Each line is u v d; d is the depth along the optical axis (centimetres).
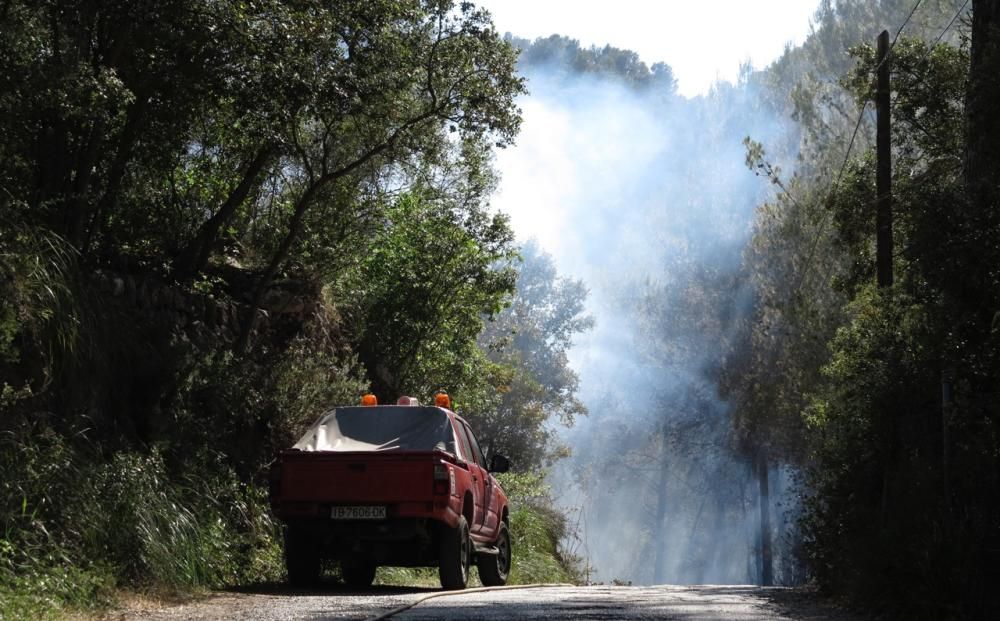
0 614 854
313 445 1473
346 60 1662
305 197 1853
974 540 958
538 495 3000
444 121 1959
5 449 1098
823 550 1302
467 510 1503
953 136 2070
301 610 1028
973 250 1045
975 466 1020
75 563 1053
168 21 1399
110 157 1639
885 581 1003
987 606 931
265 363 1911
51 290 1227
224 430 1603
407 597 1228
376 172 2383
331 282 2502
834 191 2234
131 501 1182
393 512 1371
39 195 1418
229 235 2123
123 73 1485
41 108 1302
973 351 1066
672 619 958
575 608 1074
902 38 2183
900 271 1388
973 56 1279
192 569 1220
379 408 1520
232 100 1658
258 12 1457
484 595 1320
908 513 1035
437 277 2573
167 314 1688
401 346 2567
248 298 2027
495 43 1914
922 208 1099
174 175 1984
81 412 1308
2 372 1169
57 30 1352
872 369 1289
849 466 1302
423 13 1827
